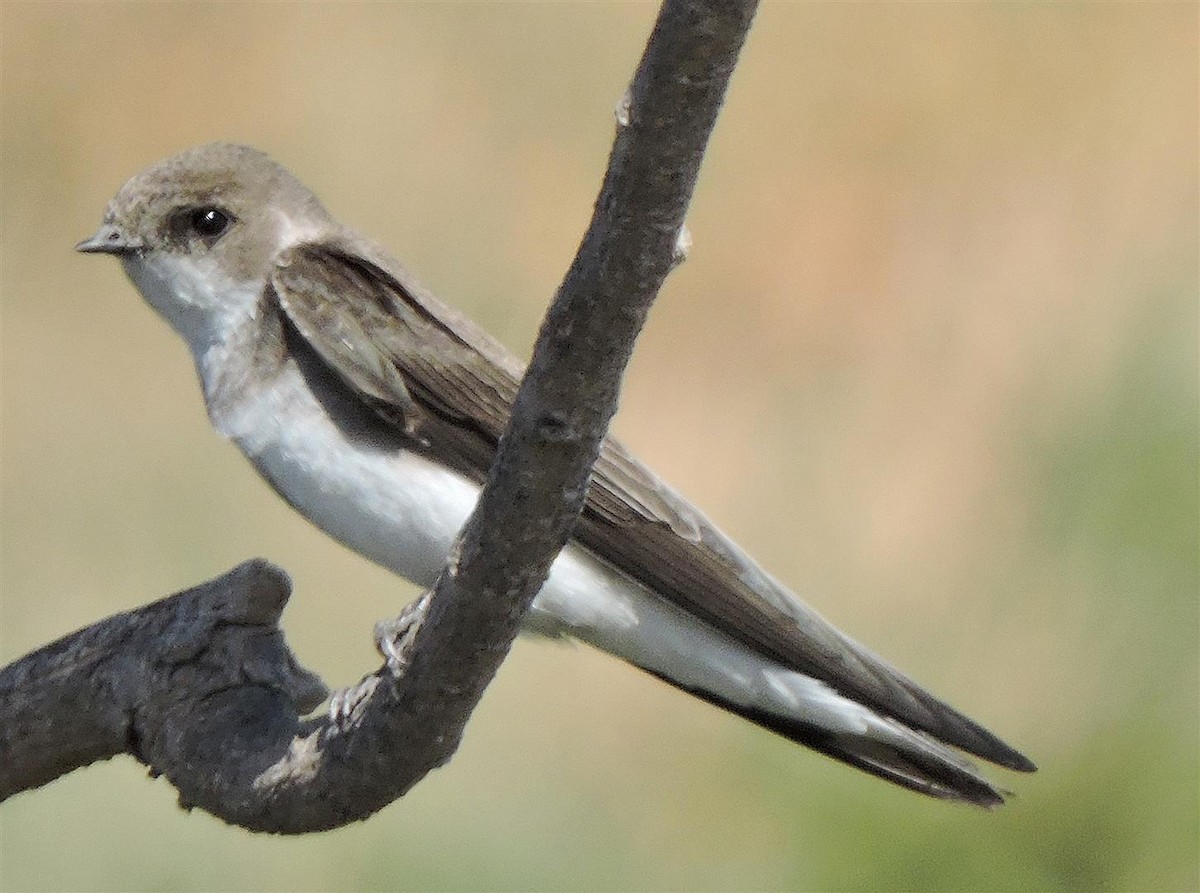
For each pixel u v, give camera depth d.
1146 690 11.91
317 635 13.57
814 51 20.36
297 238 8.28
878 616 14.13
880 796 11.59
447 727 6.18
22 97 18.59
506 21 19.34
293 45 19.19
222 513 14.52
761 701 8.00
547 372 5.30
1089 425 13.26
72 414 15.59
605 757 12.93
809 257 18.77
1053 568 13.01
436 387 7.80
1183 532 12.41
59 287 16.98
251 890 11.82
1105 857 11.31
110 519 14.56
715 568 7.88
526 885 11.98
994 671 12.85
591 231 5.09
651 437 17.19
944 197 19.16
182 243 8.16
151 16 19.25
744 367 17.89
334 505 7.82
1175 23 20.45
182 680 6.82
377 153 18.42
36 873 11.72
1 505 14.66
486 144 18.56
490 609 5.80
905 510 16.11
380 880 11.87
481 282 17.45
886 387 17.53
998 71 20.23
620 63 19.16
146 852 11.80
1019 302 18.12
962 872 11.36
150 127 18.58
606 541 7.81
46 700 6.96
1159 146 19.45
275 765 6.58
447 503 7.71
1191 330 13.34
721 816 12.20
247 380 7.90
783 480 16.50
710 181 19.33
